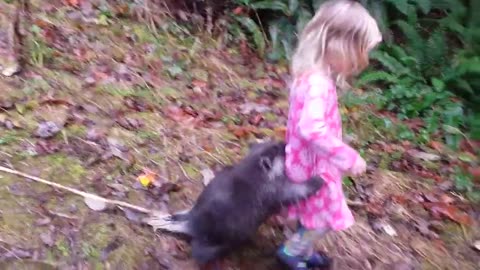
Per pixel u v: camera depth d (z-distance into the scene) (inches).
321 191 56.3
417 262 68.7
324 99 52.4
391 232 72.2
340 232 70.4
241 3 125.0
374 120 100.3
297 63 54.6
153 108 86.3
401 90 110.0
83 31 102.0
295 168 55.8
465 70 114.6
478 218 78.3
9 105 77.2
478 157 96.3
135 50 103.0
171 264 60.3
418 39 122.7
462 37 126.2
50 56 91.4
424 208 77.7
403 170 87.3
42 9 102.7
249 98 100.4
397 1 124.4
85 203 64.4
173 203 67.7
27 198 63.7
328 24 52.6
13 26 89.1
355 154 52.2
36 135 73.2
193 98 94.3
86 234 61.1
